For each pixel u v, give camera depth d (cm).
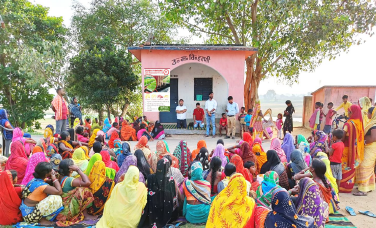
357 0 1378
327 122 1045
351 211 490
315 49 1498
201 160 523
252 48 1173
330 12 1366
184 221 445
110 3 1669
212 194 454
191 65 1439
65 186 444
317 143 616
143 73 1199
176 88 1452
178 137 1205
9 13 1490
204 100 1462
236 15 1513
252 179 525
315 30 1397
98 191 459
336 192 505
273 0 1264
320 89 1334
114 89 1489
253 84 1602
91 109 1630
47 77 1522
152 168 568
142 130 1117
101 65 1474
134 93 1842
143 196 416
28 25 1540
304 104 1617
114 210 407
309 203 346
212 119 1204
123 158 600
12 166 550
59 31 1677
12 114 1574
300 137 675
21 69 1419
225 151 644
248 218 337
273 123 1111
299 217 321
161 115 1458
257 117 1073
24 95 1593
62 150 660
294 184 502
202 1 1277
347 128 583
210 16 1321
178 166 552
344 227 419
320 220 345
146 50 1191
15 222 437
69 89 1559
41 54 1466
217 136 1222
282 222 312
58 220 438
